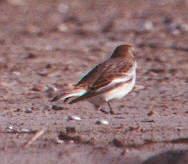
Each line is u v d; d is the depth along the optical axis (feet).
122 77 45.01
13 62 71.10
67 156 33.91
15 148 35.50
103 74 44.55
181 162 31.58
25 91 55.57
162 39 89.20
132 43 86.38
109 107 45.62
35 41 88.43
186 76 63.05
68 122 42.50
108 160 33.14
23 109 47.32
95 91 43.73
